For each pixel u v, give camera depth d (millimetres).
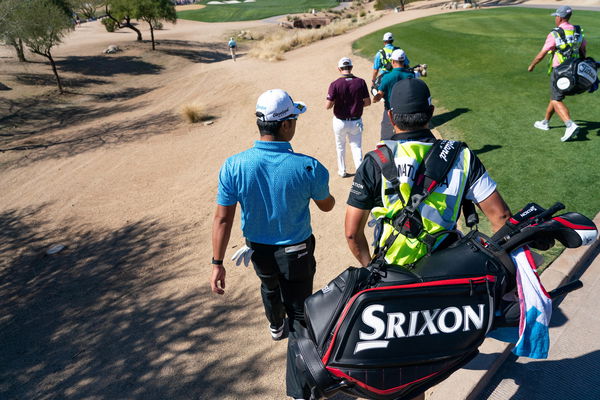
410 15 31844
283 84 14625
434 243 1892
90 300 4902
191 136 11398
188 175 8695
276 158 2576
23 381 3771
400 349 1622
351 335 1631
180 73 33781
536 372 2938
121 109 18250
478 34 16500
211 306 4387
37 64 32094
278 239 2760
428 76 11805
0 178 10414
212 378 3451
